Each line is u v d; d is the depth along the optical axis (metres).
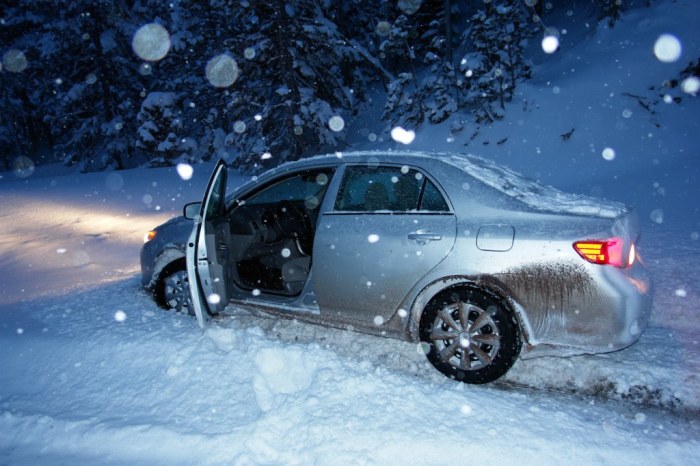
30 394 3.32
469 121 18.36
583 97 17.47
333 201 3.81
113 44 30.98
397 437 2.58
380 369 3.34
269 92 19.44
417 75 28.34
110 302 5.10
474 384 3.29
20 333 4.38
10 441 2.82
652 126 15.50
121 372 3.48
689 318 4.12
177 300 4.62
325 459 2.46
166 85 31.45
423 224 3.42
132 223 11.47
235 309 4.31
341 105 20.70
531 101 17.95
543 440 2.59
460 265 3.24
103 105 32.50
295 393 3.06
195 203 4.13
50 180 21.06
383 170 3.74
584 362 3.46
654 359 3.46
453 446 2.53
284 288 4.31
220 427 2.77
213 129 26.20
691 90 16.36
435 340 3.37
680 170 11.60
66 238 10.31
